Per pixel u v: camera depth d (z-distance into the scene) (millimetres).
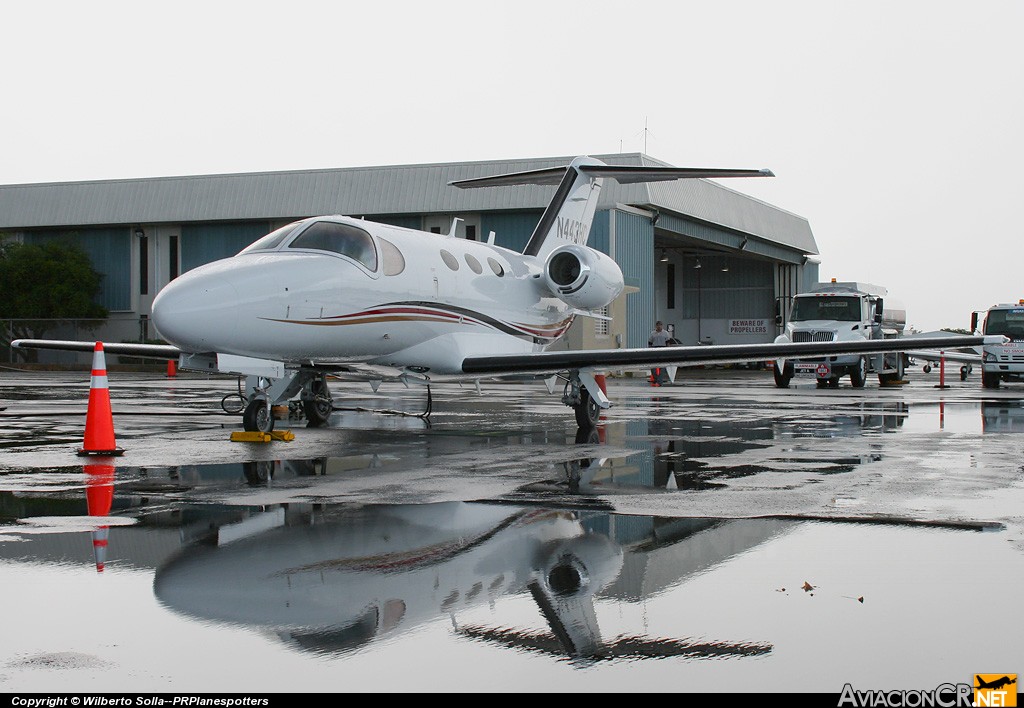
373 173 39781
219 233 42062
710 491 8023
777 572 5359
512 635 4324
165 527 6500
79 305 42125
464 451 10781
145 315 42938
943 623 4496
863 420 15133
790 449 11031
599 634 4340
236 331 10688
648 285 38312
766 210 49594
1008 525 6578
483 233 39031
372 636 4297
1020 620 4539
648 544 6031
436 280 13203
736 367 53938
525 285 15477
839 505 7336
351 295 11781
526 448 11109
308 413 13781
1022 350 27109
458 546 5980
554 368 12977
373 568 5445
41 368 39688
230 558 5652
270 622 4469
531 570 5410
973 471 9164
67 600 4777
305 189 40375
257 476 8812
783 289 54812
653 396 22438
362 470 9219
